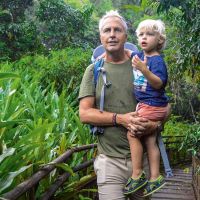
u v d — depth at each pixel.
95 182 3.37
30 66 7.76
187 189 5.96
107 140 2.21
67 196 2.77
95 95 2.24
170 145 8.52
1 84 3.61
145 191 2.20
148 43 2.20
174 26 5.79
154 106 2.17
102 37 2.20
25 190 1.89
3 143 2.09
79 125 3.49
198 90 8.28
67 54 8.33
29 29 10.79
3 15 10.66
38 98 4.25
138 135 2.15
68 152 2.64
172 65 5.30
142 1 4.08
